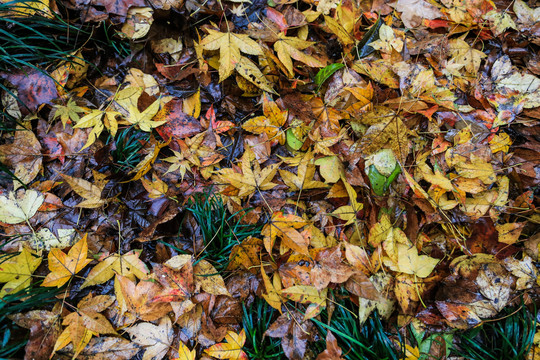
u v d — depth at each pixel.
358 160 0.46
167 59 0.51
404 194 0.46
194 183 0.47
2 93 0.46
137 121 0.47
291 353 0.43
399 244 0.45
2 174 0.45
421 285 0.45
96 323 0.41
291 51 0.48
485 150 0.47
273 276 0.45
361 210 0.47
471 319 0.44
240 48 0.47
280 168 0.49
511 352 0.45
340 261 0.43
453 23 0.53
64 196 0.45
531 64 0.53
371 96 0.47
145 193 0.46
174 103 0.48
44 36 0.46
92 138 0.46
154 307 0.41
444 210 0.47
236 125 0.50
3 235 0.43
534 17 0.54
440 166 0.48
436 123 0.49
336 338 0.45
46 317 0.41
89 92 0.49
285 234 0.43
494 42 0.53
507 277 0.45
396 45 0.50
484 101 0.50
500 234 0.46
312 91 0.50
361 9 0.52
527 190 0.48
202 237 0.46
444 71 0.51
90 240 0.44
